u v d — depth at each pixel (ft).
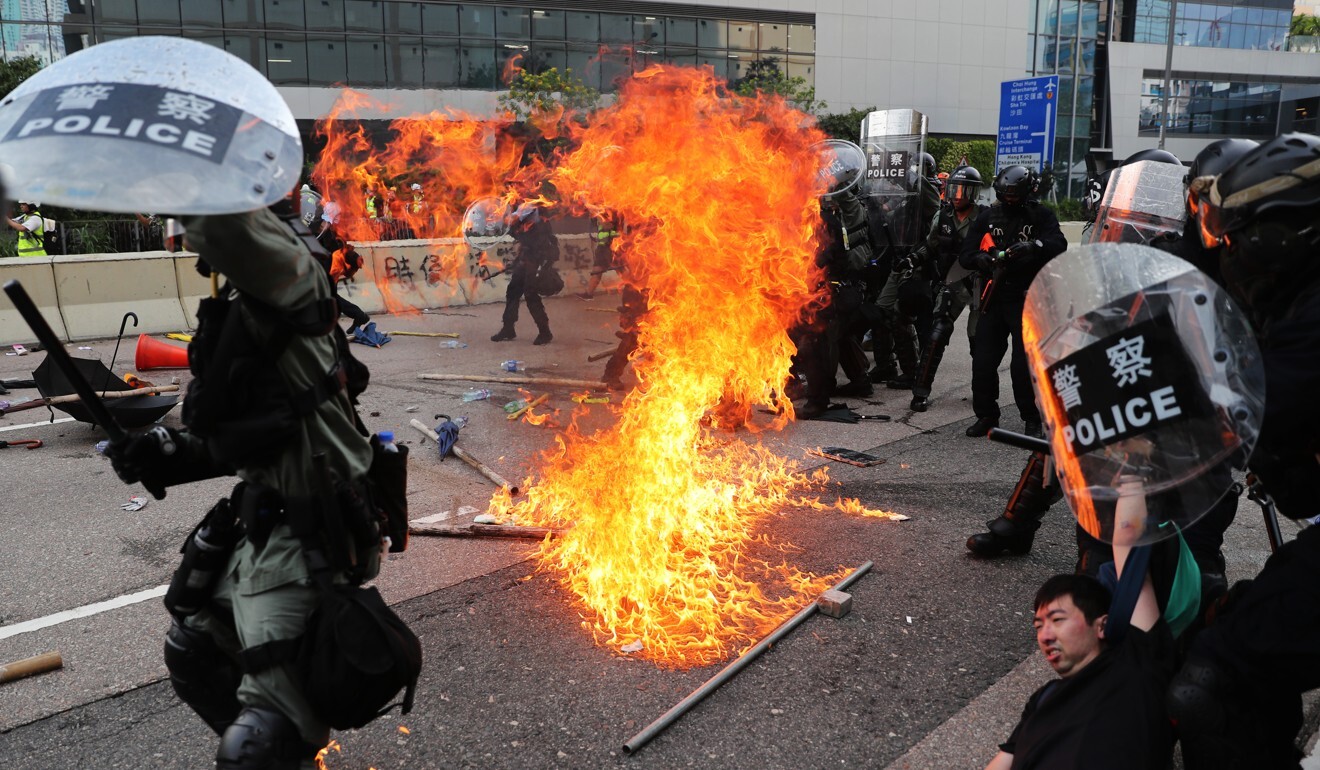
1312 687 6.73
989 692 10.79
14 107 6.13
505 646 11.98
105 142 5.74
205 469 7.68
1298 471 6.80
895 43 131.34
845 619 12.82
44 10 92.53
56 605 13.38
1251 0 157.07
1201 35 156.25
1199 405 6.42
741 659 11.48
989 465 20.21
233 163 5.95
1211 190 7.10
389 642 6.88
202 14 96.84
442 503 17.63
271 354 6.65
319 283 6.88
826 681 11.20
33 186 5.57
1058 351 6.89
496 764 9.51
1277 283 6.82
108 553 15.38
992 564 14.73
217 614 7.43
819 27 125.49
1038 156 66.54
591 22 111.04
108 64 6.23
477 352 35.47
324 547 6.97
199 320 6.84
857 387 27.09
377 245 47.06
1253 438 6.34
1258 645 6.68
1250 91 160.25
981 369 22.18
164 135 5.85
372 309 46.37
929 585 13.93
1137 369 6.57
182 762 9.59
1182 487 6.62
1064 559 14.94
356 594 7.06
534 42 108.37
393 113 103.30
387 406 25.68
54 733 10.11
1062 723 6.83
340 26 100.83
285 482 6.96
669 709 10.52
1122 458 6.69
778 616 12.84
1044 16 142.82
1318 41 162.09
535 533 15.55
